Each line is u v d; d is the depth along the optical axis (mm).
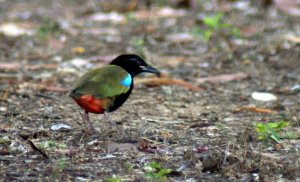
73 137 10852
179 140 10781
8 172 9078
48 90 14500
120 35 20875
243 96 14453
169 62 17719
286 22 21766
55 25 21484
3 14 23984
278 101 14055
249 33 20484
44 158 9719
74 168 9297
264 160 9602
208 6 24234
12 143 10398
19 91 14188
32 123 11711
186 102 13867
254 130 11367
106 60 17750
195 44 19594
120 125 11758
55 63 17500
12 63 17156
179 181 8844
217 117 12570
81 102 10664
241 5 24000
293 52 18047
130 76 10969
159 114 12773
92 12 24078
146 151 10109
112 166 9414
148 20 22141
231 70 16922
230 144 10258
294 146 10484
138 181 8789
